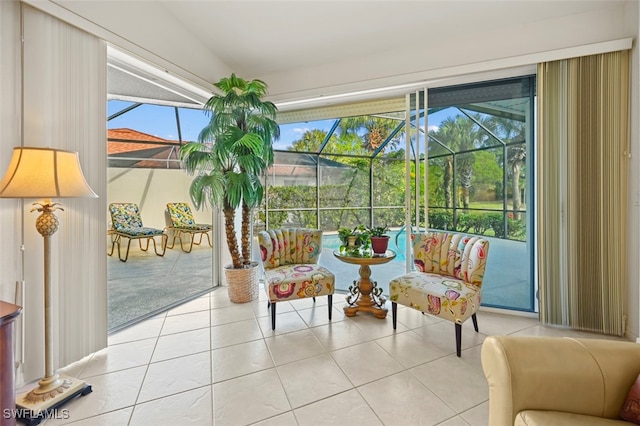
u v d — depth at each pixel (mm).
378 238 2613
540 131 2441
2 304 1263
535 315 2615
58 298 1779
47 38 1693
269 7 2393
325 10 2412
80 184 1518
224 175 2885
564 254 2391
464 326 2455
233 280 3000
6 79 1554
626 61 2189
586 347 983
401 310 2824
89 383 1683
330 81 3203
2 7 1531
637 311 2117
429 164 2979
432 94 2947
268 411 1466
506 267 2744
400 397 1570
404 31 2656
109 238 3920
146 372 1796
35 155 1399
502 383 940
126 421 1400
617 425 848
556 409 910
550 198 2420
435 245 2541
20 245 1624
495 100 2732
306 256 2941
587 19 2312
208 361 1919
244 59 3170
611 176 2238
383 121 4402
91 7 1890
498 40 2574
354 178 5203
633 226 2158
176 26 2557
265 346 2117
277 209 4465
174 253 4434
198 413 1453
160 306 2928
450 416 1433
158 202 4281
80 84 1866
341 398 1562
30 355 1657
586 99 2293
